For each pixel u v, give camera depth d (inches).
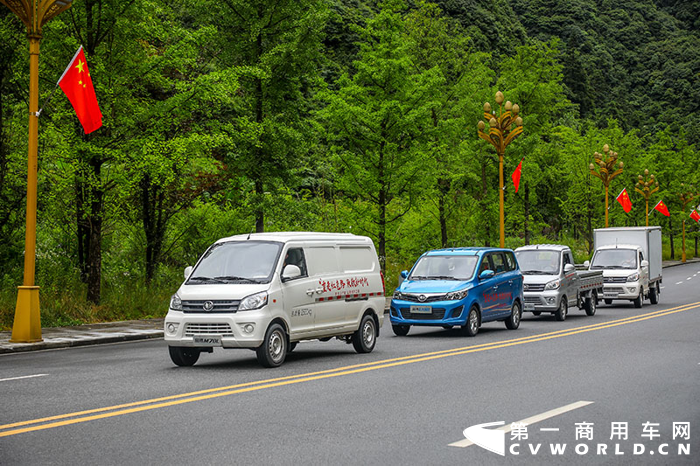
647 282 1166.3
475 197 1596.9
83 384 400.5
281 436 276.1
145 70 834.8
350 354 553.6
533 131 1642.5
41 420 302.5
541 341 636.7
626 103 7253.9
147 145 784.3
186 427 291.1
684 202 3117.6
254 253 499.2
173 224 1130.0
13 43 811.4
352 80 1222.3
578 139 2402.8
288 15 986.7
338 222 1278.3
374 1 3604.8
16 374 442.0
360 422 301.7
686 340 643.5
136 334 683.4
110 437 273.6
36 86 626.2
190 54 850.8
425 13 1560.0
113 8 802.8
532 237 2050.9
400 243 1390.3
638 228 1219.2
